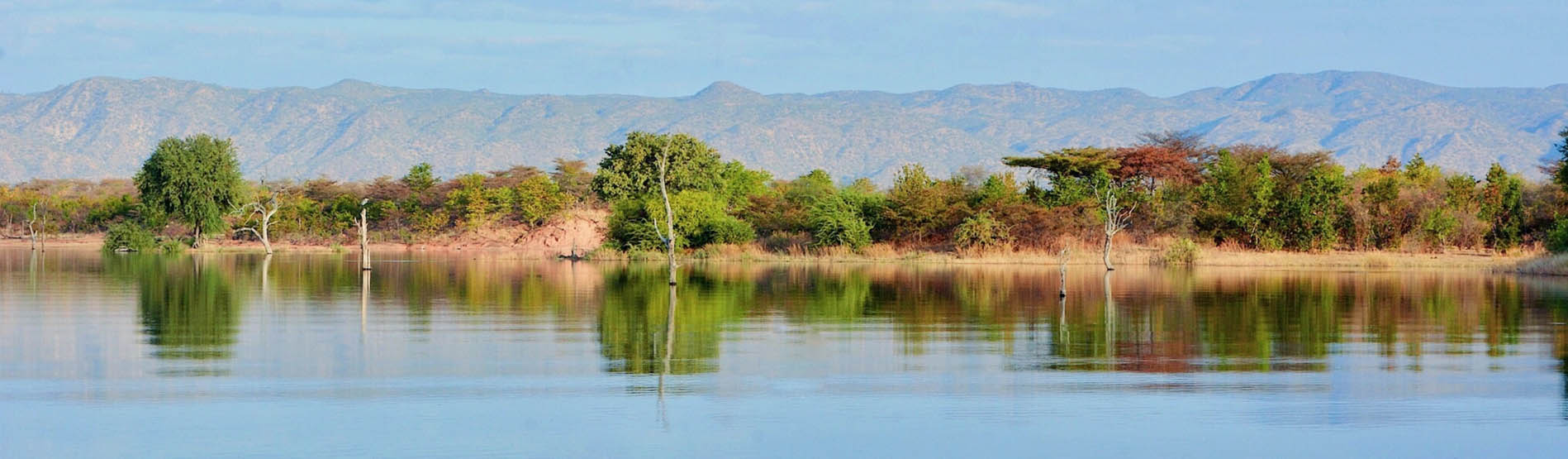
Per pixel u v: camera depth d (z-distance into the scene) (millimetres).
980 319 51344
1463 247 121438
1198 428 29062
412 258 121188
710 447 27188
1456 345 43031
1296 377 35719
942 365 37812
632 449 27016
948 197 123000
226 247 149250
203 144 143250
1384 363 38469
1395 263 102938
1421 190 124625
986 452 26953
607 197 130625
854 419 29891
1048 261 106938
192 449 26578
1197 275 87062
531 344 42250
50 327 47125
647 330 46781
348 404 31156
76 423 28812
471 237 154250
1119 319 51469
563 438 27797
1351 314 54062
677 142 129750
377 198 177000
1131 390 33594
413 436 27875
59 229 194125
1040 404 31594
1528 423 29781
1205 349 41594
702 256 116625
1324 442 27969
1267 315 53562
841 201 124188
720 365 37594
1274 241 118562
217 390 32781
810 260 112062
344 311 54344
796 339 44031
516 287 71438
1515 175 139875
